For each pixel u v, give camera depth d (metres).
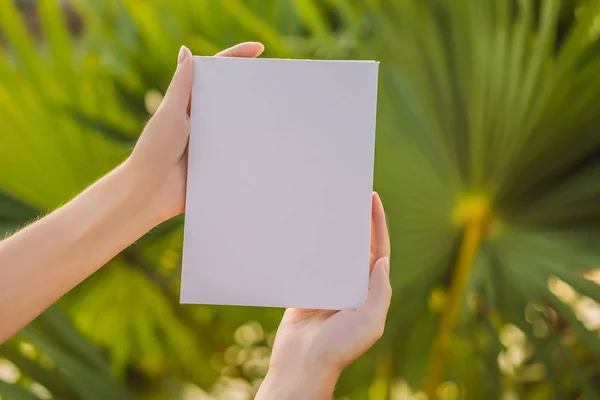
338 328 0.59
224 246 0.58
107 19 1.57
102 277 1.15
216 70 0.58
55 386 0.90
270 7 1.36
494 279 1.00
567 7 1.25
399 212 0.97
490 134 0.97
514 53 0.97
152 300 1.23
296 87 0.58
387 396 1.13
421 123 0.97
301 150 0.58
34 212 1.07
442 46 0.99
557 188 1.01
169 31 1.26
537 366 1.24
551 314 1.10
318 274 0.58
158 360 1.35
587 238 0.97
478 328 1.13
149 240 1.10
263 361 1.43
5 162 1.12
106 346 1.28
